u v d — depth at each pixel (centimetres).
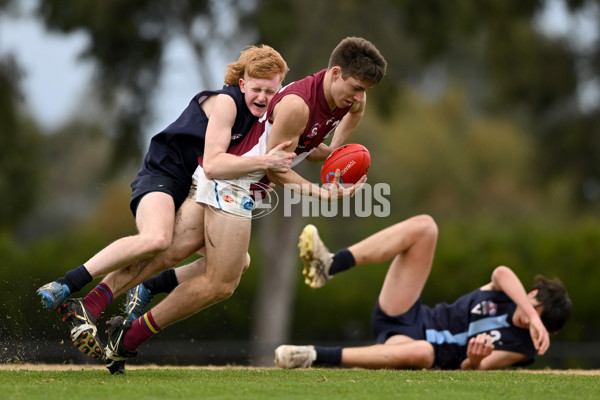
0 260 4194
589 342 4362
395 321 2236
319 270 2162
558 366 3816
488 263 4584
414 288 2220
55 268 4191
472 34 5284
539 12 5369
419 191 8519
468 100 9900
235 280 1722
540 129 6481
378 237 2198
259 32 4950
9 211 5716
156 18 5169
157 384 1544
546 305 2233
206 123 1791
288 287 5138
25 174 5722
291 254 5172
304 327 4844
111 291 1706
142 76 5244
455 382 1652
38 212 6731
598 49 5928
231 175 1655
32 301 2375
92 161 7425
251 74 1708
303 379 1694
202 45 5219
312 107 1695
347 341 4766
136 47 5175
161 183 1736
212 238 1686
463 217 8356
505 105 6162
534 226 5162
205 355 3381
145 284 1886
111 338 1700
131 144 5306
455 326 2233
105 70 5241
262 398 1389
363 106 1950
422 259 2212
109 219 6366
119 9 5012
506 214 8469
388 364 2098
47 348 2356
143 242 1639
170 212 1706
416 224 2203
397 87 5247
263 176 1741
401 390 1508
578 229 4816
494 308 2222
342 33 5119
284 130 1678
